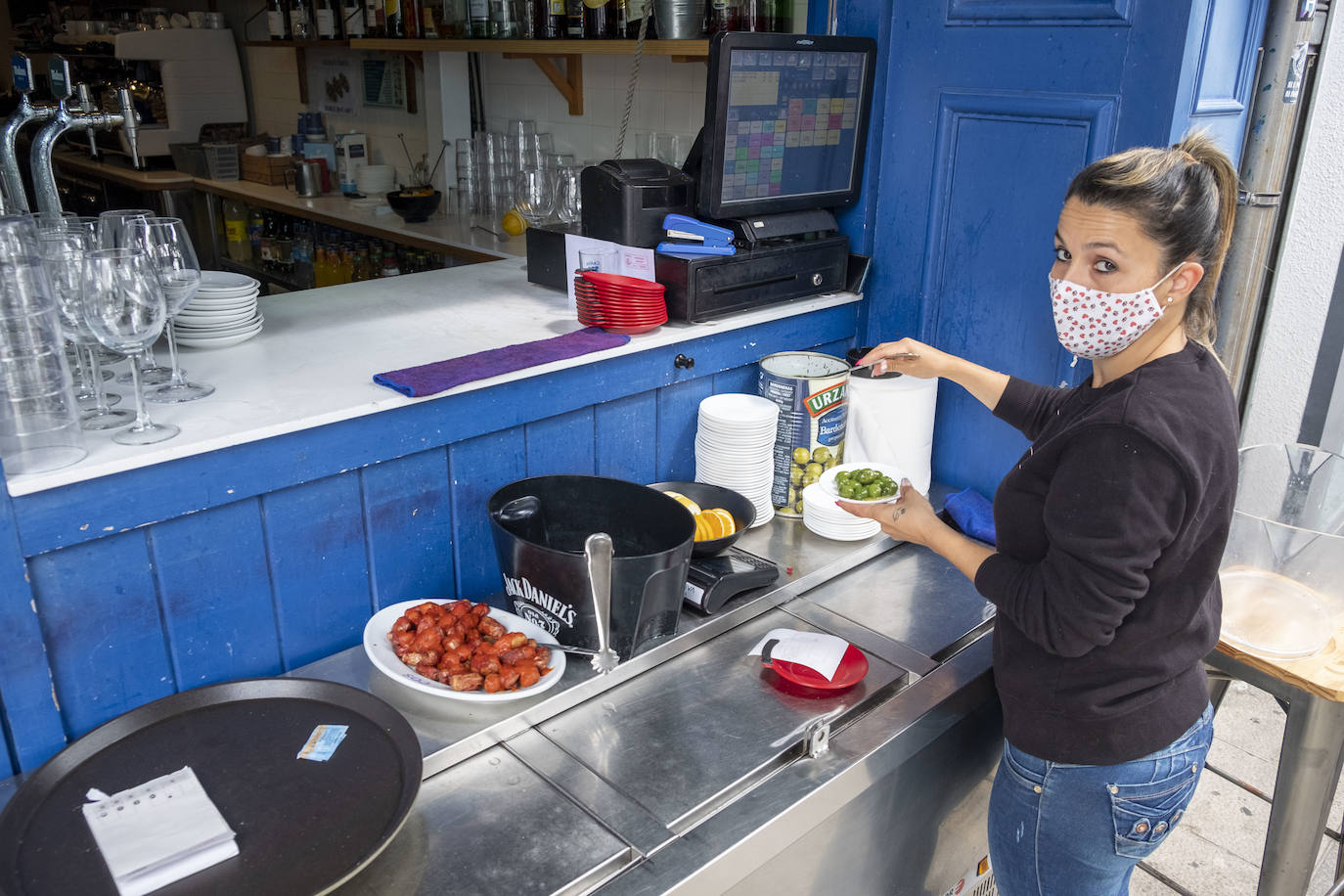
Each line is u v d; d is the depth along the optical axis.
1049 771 1.35
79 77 5.34
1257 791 2.25
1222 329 2.31
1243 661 1.55
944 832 1.73
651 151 3.10
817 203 2.16
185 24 5.32
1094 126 1.84
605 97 3.50
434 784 1.34
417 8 3.82
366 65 4.50
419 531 1.65
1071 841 1.36
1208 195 1.12
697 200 2.07
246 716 1.36
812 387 1.98
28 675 1.26
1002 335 2.10
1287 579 1.71
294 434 1.42
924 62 2.08
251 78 5.54
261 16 5.23
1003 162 2.00
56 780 1.23
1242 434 2.70
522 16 3.29
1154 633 1.23
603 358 1.78
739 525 1.82
